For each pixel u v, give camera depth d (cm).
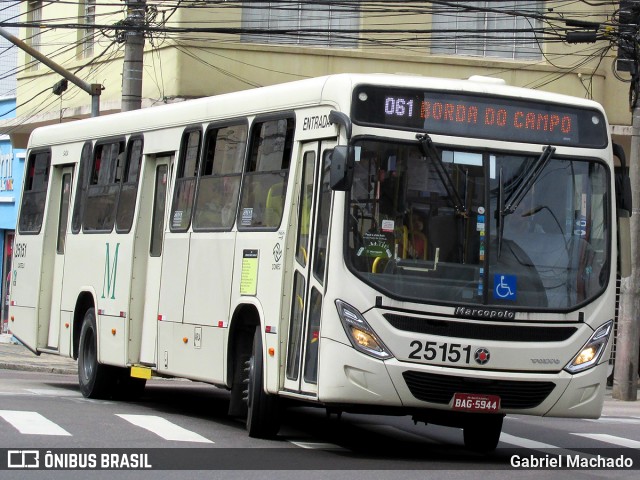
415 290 1094
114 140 1669
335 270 1090
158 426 1320
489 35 2736
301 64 2669
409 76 1149
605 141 1188
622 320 2342
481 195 1125
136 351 1551
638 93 2275
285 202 1205
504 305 1112
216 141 1394
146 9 2356
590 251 1156
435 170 1119
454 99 1137
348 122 1098
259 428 1237
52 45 3344
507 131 1147
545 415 1130
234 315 1290
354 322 1081
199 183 1419
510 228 1128
